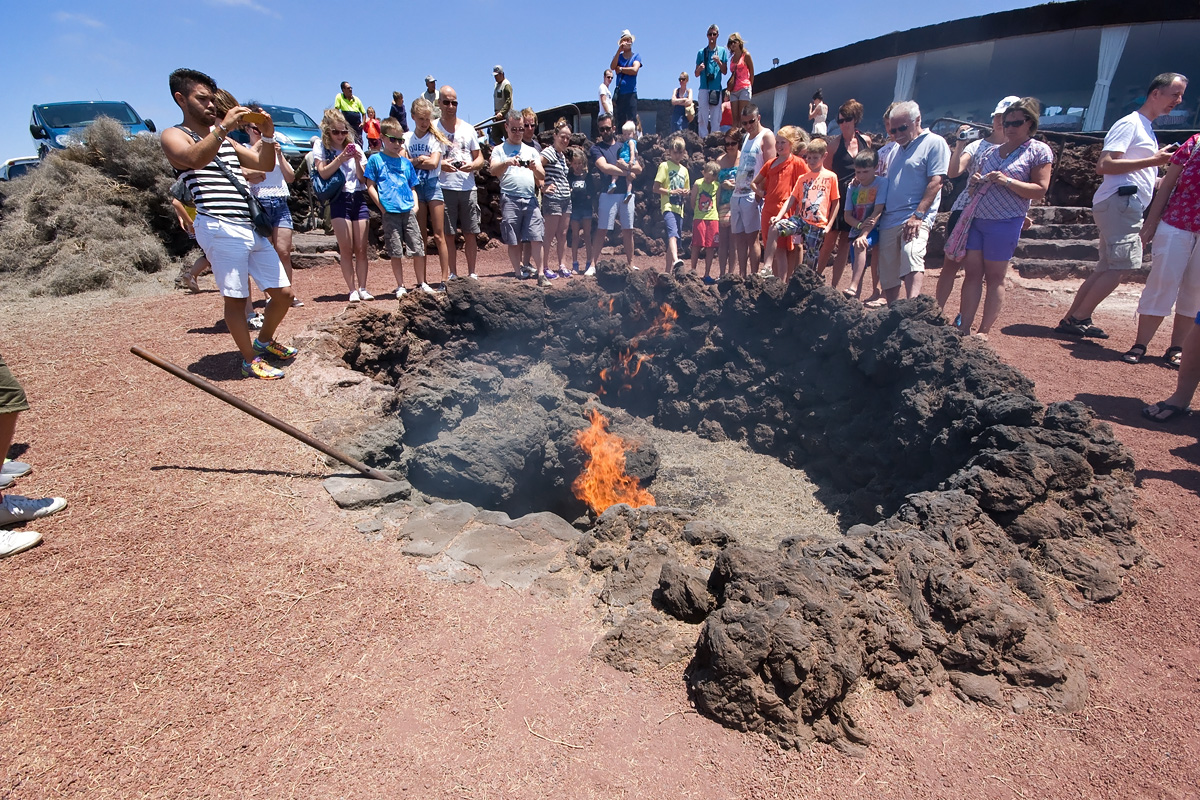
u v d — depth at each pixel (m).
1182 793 2.20
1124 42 12.19
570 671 2.58
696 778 2.18
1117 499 3.59
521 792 2.09
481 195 13.41
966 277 5.96
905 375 5.20
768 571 2.70
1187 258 5.85
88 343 6.16
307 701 2.39
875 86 15.78
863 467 5.57
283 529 3.44
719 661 2.39
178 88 4.48
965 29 13.41
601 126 9.20
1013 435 3.75
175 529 3.36
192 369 5.49
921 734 2.39
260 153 4.95
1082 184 11.16
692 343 7.14
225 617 2.78
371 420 4.73
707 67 12.84
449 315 7.38
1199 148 5.56
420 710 2.38
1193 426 4.91
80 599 2.84
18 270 9.38
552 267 10.63
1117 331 7.42
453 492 5.77
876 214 6.44
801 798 2.12
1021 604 2.94
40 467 3.87
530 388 6.82
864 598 2.66
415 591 3.00
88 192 10.28
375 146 11.15
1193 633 2.91
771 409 6.55
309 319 7.02
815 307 6.13
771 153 7.14
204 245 4.93
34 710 2.31
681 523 3.49
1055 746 2.37
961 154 6.98
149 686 2.43
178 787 2.07
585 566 3.22
